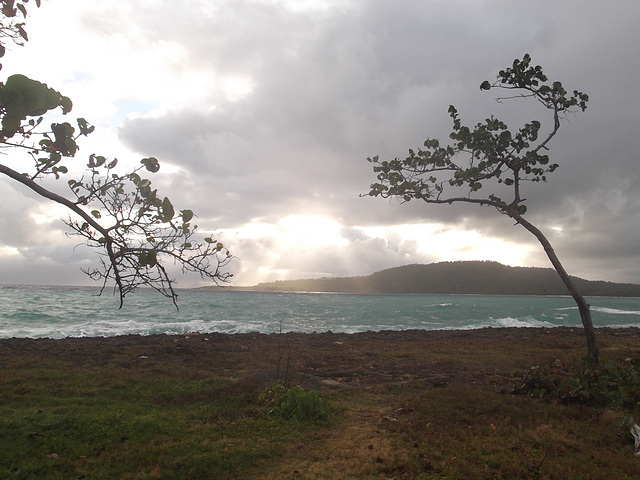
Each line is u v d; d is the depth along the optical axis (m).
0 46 2.95
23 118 2.20
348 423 7.19
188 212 2.98
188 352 15.32
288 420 7.14
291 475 5.02
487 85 10.11
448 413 7.48
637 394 7.82
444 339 21.89
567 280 9.73
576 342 20.12
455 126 10.37
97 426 6.41
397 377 11.51
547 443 5.93
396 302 81.62
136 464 5.15
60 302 47.78
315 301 81.38
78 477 4.76
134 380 9.92
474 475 4.82
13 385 9.12
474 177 10.30
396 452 5.70
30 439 5.86
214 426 6.69
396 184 10.58
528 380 9.10
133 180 2.97
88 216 2.72
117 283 2.83
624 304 93.88
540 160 9.99
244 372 11.76
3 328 25.44
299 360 14.05
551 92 9.86
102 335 23.80
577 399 8.22
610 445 5.96
